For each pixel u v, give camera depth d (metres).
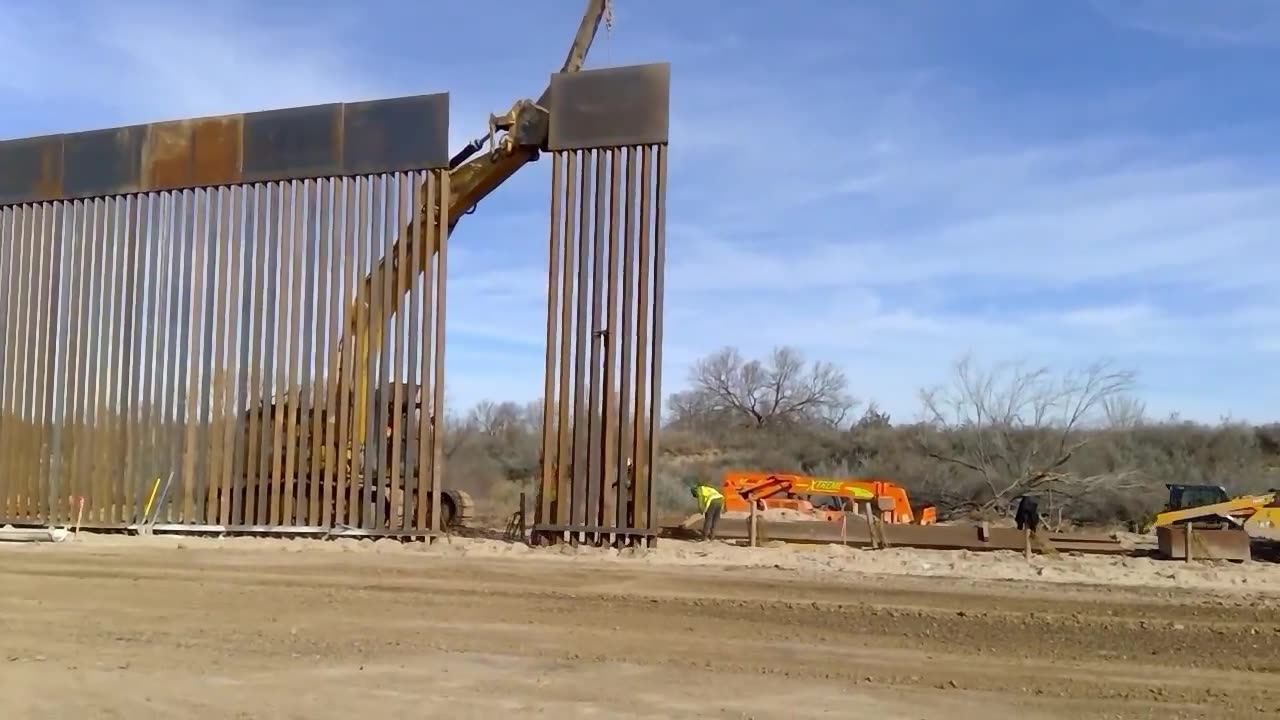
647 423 19.97
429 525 20.91
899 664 10.70
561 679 9.90
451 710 8.77
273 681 9.70
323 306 21.72
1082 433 37.47
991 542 20.98
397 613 13.28
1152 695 9.64
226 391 22.17
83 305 23.39
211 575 16.55
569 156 20.66
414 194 21.52
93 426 23.06
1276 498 25.56
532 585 15.50
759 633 12.14
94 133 23.62
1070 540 21.92
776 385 71.50
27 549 20.25
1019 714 8.95
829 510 25.55
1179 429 46.69
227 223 22.53
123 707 8.76
